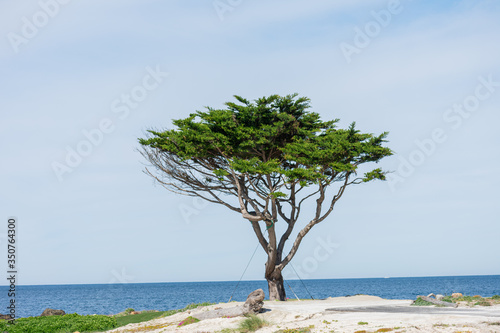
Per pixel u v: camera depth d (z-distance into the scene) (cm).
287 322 1975
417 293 8994
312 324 1797
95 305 7700
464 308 2128
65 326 2494
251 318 1975
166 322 2397
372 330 1562
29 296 13162
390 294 8925
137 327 2356
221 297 9600
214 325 2017
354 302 2647
